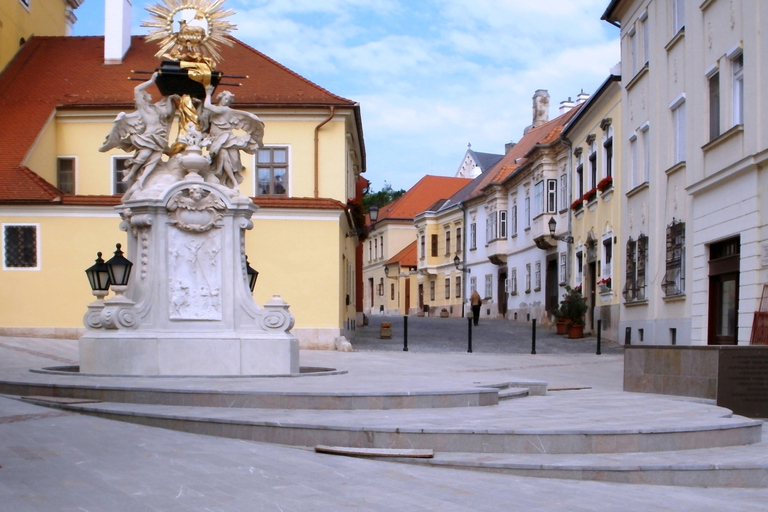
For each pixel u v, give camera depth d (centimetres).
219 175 1273
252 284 1404
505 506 554
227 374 1166
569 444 729
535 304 4144
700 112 1970
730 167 1752
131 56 3062
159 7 1284
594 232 3138
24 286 2358
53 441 686
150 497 525
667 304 2256
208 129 1287
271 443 748
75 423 774
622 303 2711
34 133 2578
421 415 845
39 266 2362
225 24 1309
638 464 675
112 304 1166
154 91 2825
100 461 621
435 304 6141
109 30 3014
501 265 4831
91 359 1155
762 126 1630
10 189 2355
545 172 3838
